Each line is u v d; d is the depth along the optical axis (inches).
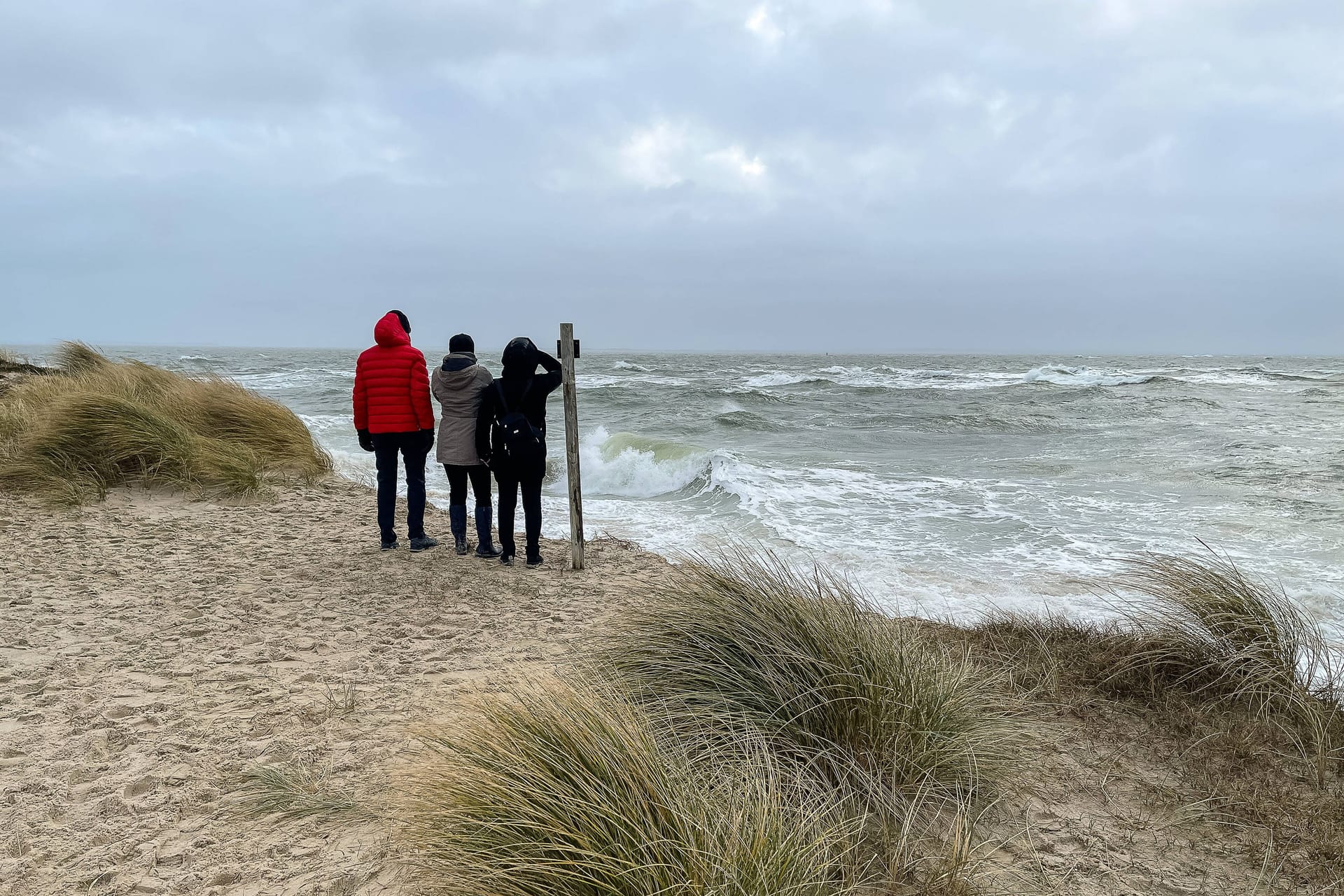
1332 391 1117.1
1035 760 130.5
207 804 115.4
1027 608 229.5
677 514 378.9
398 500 365.7
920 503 392.8
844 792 112.2
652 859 84.6
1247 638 167.3
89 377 463.5
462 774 95.7
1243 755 134.6
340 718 142.7
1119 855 107.5
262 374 1585.9
